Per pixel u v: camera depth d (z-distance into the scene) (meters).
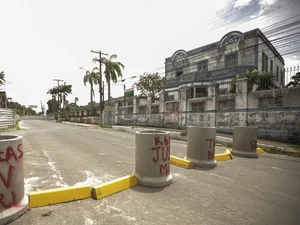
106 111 28.62
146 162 3.85
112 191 3.42
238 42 20.92
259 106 11.12
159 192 3.54
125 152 7.26
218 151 7.88
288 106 9.99
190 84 21.30
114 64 27.02
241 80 11.98
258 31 19.59
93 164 5.44
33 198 2.86
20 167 2.74
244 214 2.81
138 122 21.62
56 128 21.06
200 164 5.35
